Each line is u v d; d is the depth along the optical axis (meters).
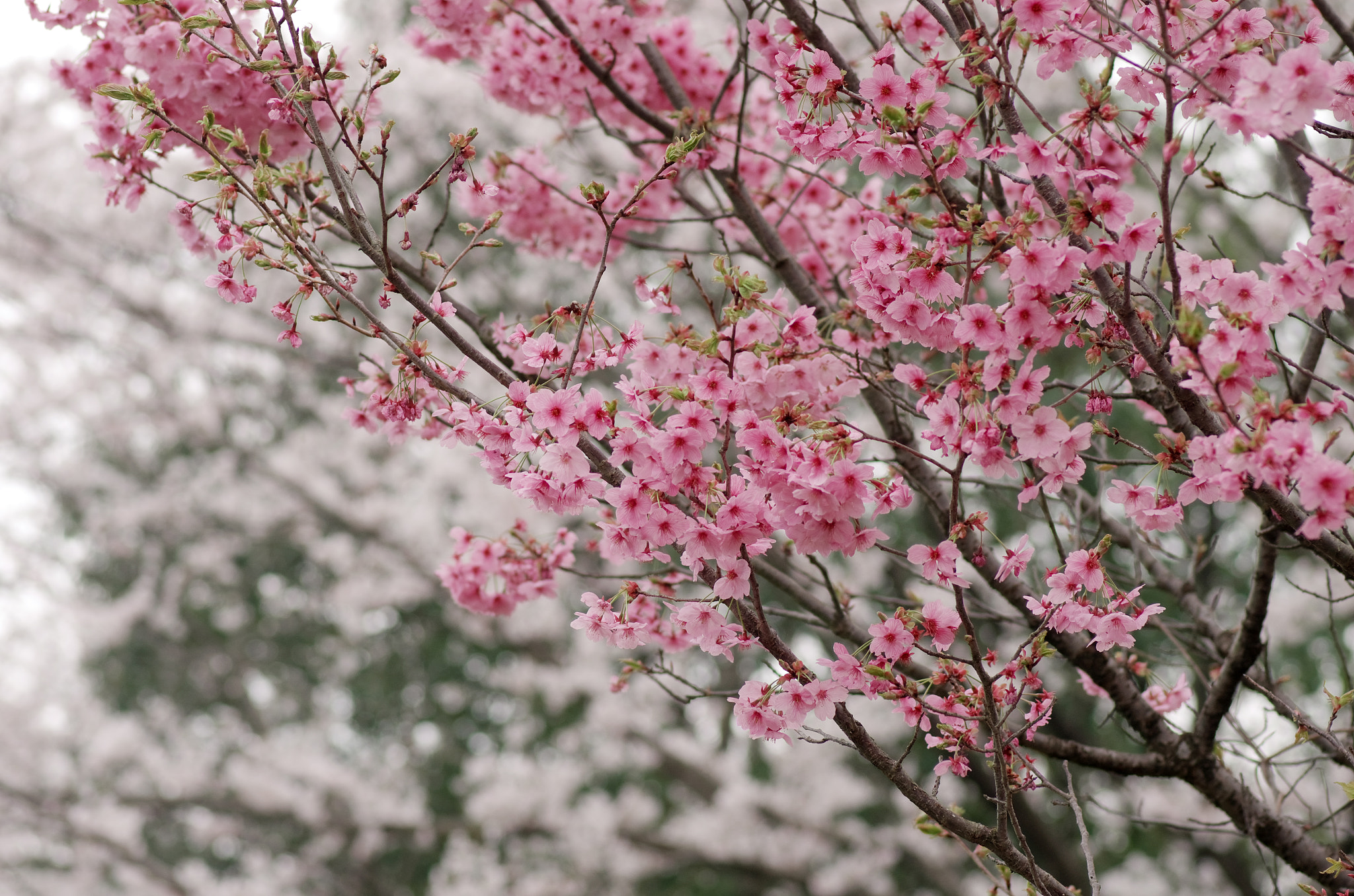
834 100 2.34
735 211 3.30
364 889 11.79
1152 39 2.29
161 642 13.52
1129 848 10.01
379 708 13.42
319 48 2.25
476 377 5.19
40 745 11.01
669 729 10.90
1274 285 1.95
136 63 2.78
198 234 2.68
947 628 2.12
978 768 7.27
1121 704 2.97
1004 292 6.18
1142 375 2.51
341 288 2.21
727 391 2.22
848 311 2.68
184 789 10.71
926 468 3.11
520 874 10.09
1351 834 3.22
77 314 10.13
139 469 12.19
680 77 3.87
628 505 2.06
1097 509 3.30
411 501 10.20
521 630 9.79
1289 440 1.74
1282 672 9.73
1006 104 2.20
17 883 11.38
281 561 13.27
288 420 12.01
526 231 3.92
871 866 9.02
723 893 10.95
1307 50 1.79
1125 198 1.94
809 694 2.09
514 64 3.68
